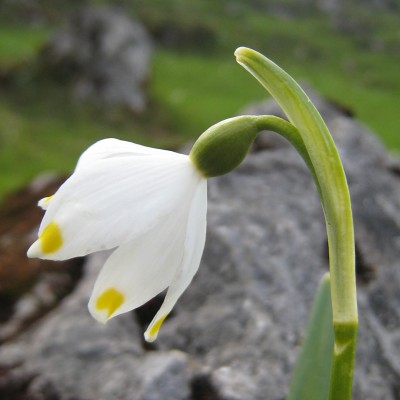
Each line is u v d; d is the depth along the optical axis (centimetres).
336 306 9
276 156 20
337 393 9
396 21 292
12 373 15
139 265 9
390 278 17
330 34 241
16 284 18
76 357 15
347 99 133
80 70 80
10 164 58
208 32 161
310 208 19
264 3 265
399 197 20
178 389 14
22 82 77
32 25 148
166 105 89
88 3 168
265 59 9
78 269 19
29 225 21
